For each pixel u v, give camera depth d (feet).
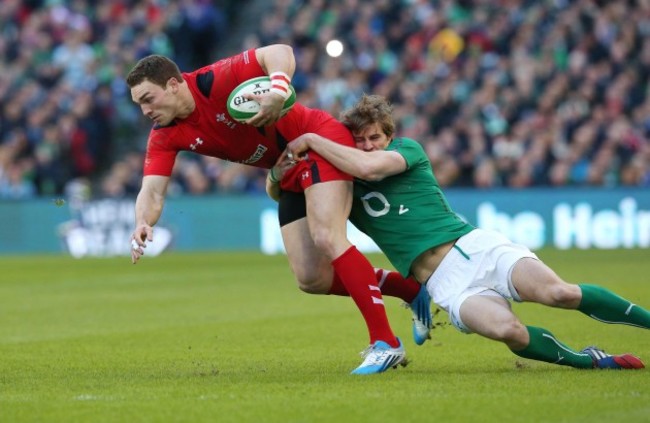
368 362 87.35
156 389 80.74
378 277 95.25
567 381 80.12
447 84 304.91
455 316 85.56
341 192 88.43
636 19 313.32
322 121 90.99
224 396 76.23
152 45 326.24
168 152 91.45
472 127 291.79
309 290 94.53
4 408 73.15
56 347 112.57
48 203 296.92
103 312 149.07
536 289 83.71
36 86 314.14
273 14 341.62
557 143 288.71
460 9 324.60
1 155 301.43
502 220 281.33
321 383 81.97
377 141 90.17
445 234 86.89
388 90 306.14
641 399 72.18
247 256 266.77
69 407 73.05
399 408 70.28
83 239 294.87
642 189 275.39
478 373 86.74
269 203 292.40
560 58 308.19
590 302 84.69
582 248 272.31
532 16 315.99
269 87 87.45
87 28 328.70
